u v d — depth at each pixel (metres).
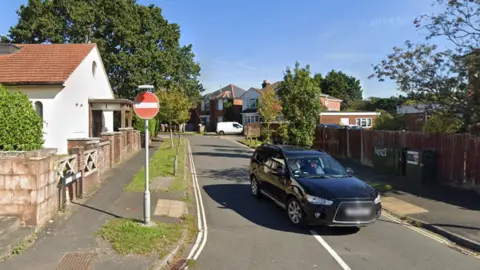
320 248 7.06
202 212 9.75
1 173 7.04
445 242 7.64
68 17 32.12
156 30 34.25
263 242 7.38
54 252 6.22
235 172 16.78
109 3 30.81
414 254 6.83
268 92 29.09
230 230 8.19
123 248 6.41
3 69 18.42
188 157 22.64
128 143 21.25
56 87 17.75
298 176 8.95
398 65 12.38
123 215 8.46
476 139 11.36
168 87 34.28
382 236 7.92
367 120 44.19
